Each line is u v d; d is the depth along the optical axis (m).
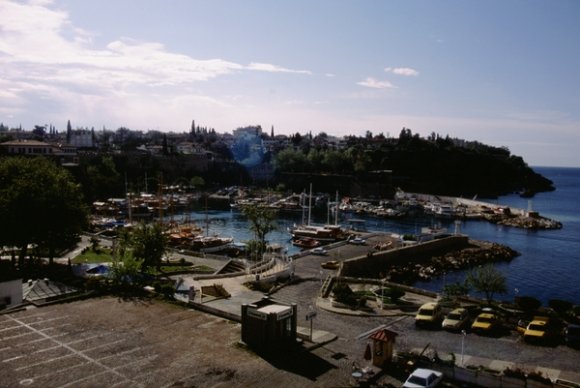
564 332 44.03
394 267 92.00
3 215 67.31
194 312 50.62
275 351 40.16
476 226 177.88
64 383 34.16
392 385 34.06
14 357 38.50
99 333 44.00
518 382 32.19
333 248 102.81
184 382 34.50
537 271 103.81
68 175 81.81
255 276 67.06
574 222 194.00
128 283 59.34
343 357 39.09
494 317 47.16
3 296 53.09
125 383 34.25
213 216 190.88
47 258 81.69
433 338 43.56
